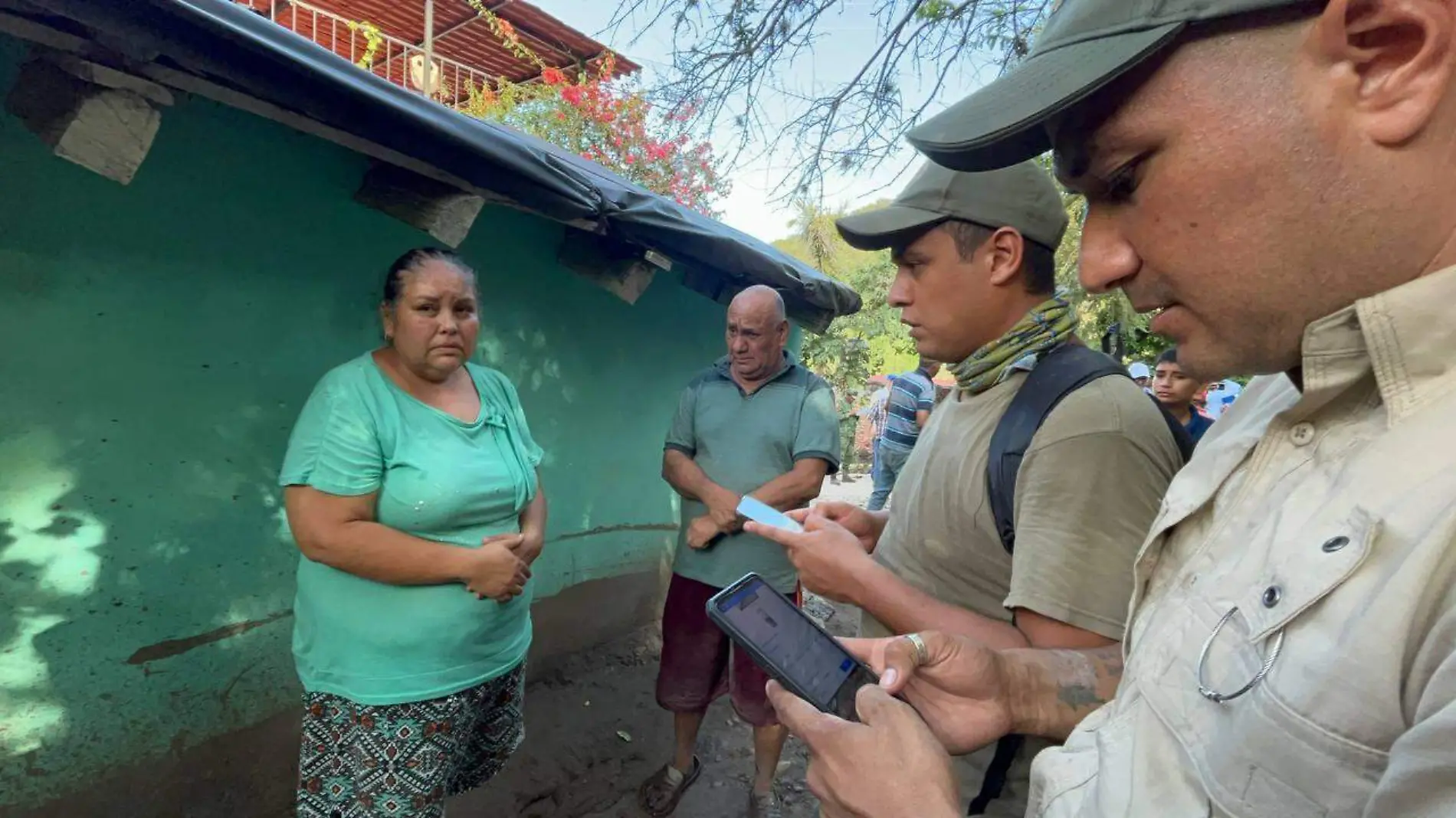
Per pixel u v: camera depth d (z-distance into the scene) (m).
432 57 6.35
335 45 6.01
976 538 1.29
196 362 2.29
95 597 2.13
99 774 2.16
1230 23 0.55
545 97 6.04
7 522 1.96
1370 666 0.47
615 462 4.05
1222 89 0.55
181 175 2.20
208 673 2.38
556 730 3.28
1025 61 0.70
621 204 2.89
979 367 1.36
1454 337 0.51
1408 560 0.47
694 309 4.45
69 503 2.06
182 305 2.24
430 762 1.81
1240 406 0.89
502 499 1.99
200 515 2.33
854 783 0.84
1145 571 0.82
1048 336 1.31
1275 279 0.57
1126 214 0.66
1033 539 1.11
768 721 2.78
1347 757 0.47
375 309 2.77
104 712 2.16
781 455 2.82
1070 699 1.01
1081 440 1.10
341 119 1.88
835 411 2.93
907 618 1.26
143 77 1.72
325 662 1.79
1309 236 0.55
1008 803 1.24
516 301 3.41
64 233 1.99
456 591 1.85
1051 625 1.10
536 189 2.47
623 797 2.90
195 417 2.30
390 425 1.81
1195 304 0.64
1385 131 0.50
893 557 1.50
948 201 1.35
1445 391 0.52
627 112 5.89
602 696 3.60
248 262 2.38
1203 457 0.80
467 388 2.12
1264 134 0.54
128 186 2.09
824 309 4.20
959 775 1.31
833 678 1.12
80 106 1.66
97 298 2.06
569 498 3.80
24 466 1.98
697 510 2.92
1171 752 0.61
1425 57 0.48
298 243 2.51
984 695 0.98
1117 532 1.07
